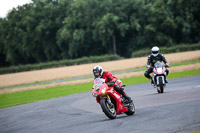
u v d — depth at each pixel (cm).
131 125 2652
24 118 4097
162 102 3906
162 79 4928
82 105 4669
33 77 18438
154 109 3412
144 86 6675
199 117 2642
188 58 17212
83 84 9619
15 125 3588
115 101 3172
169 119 2714
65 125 3112
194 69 10100
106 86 3062
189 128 2281
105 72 3169
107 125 2788
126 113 3331
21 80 17388
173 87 5694
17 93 9456
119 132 2419
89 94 6338
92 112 3831
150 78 5194
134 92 5647
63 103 5306
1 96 9106
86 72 17212
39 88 10381
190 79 6925
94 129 2672
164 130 2302
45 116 4016
